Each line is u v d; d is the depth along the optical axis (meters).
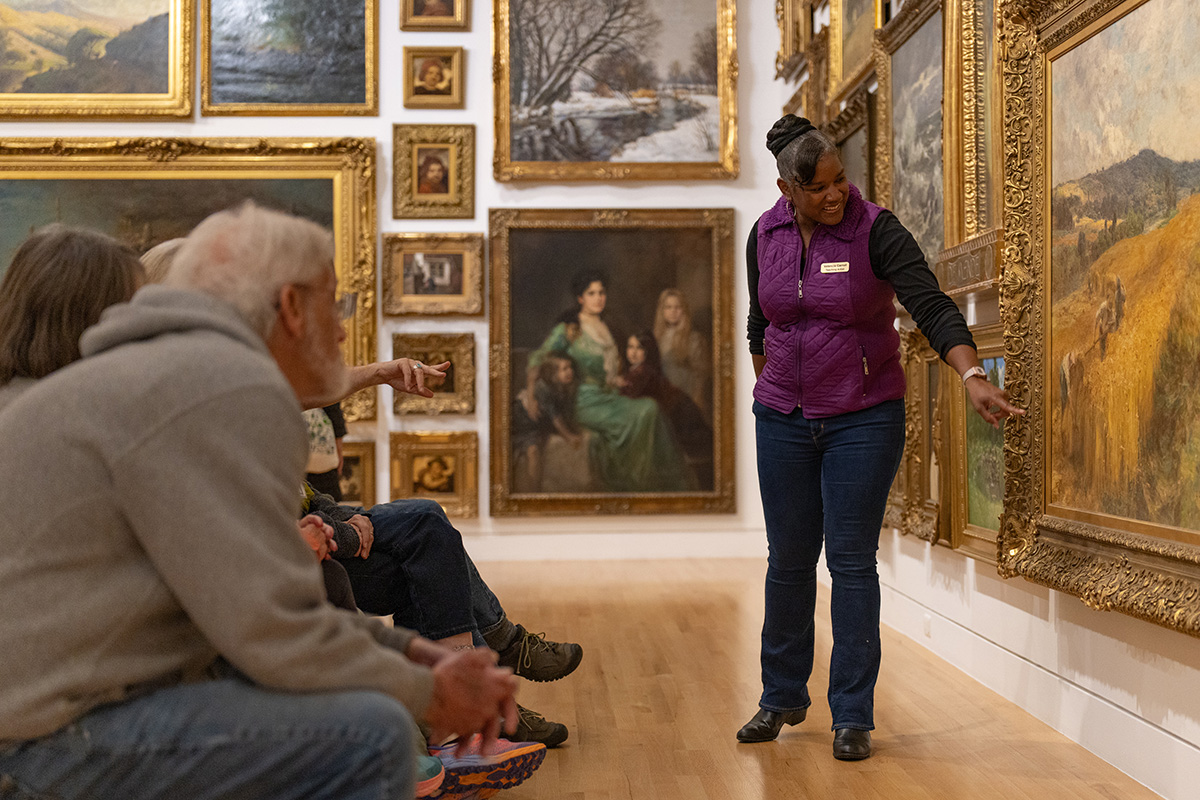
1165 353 3.38
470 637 3.57
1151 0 3.48
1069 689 4.15
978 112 5.20
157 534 1.69
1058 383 4.14
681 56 10.18
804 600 4.20
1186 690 3.34
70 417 1.74
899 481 6.32
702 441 10.18
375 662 1.81
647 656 5.72
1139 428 3.54
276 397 1.79
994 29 5.05
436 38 10.14
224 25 9.96
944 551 5.60
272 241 1.97
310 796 1.78
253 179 9.92
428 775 3.09
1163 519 3.38
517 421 10.11
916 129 6.01
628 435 10.13
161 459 1.70
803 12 9.02
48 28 9.86
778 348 4.20
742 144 10.30
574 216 10.13
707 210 10.17
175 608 1.82
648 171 10.14
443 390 10.05
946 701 4.73
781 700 4.17
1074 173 4.02
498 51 10.08
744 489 10.23
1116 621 3.78
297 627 1.72
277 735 1.77
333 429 5.24
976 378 3.60
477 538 10.11
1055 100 4.17
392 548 3.60
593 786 3.62
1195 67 3.23
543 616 7.00
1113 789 3.55
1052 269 4.20
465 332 10.07
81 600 1.74
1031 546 4.25
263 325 1.96
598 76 10.16
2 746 1.80
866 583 4.02
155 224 9.86
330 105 10.01
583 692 4.94
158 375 1.74
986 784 3.60
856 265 4.00
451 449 10.02
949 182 5.42
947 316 3.77
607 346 10.15
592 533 10.17
